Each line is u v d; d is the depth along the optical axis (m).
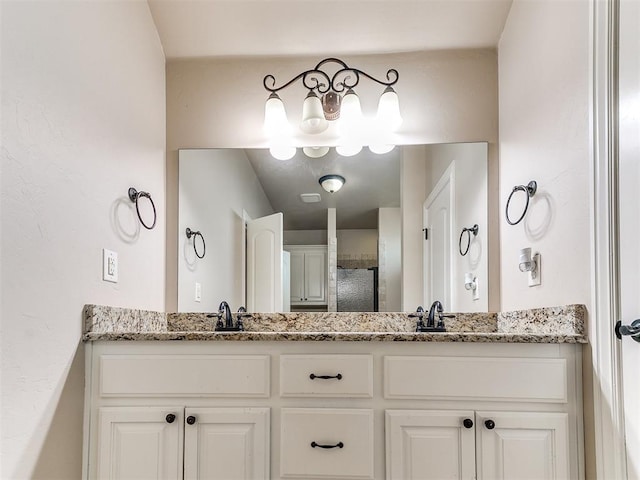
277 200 2.13
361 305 2.07
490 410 1.31
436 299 2.04
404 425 1.32
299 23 2.00
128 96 1.70
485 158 2.03
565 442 1.28
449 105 2.06
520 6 1.78
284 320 2.06
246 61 2.12
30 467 1.12
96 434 1.35
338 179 2.11
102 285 1.47
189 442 1.34
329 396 1.35
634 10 1.11
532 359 1.31
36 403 1.14
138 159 1.78
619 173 1.16
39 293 1.15
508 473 1.28
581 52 1.30
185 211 2.08
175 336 1.36
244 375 1.36
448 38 2.03
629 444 1.11
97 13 1.47
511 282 1.83
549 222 1.49
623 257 1.14
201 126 2.11
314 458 1.34
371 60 2.09
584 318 1.27
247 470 1.33
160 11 1.95
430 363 1.33
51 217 1.20
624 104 1.14
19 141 1.08
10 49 1.06
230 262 2.10
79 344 1.33
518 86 1.79
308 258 2.11
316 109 1.98
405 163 2.09
